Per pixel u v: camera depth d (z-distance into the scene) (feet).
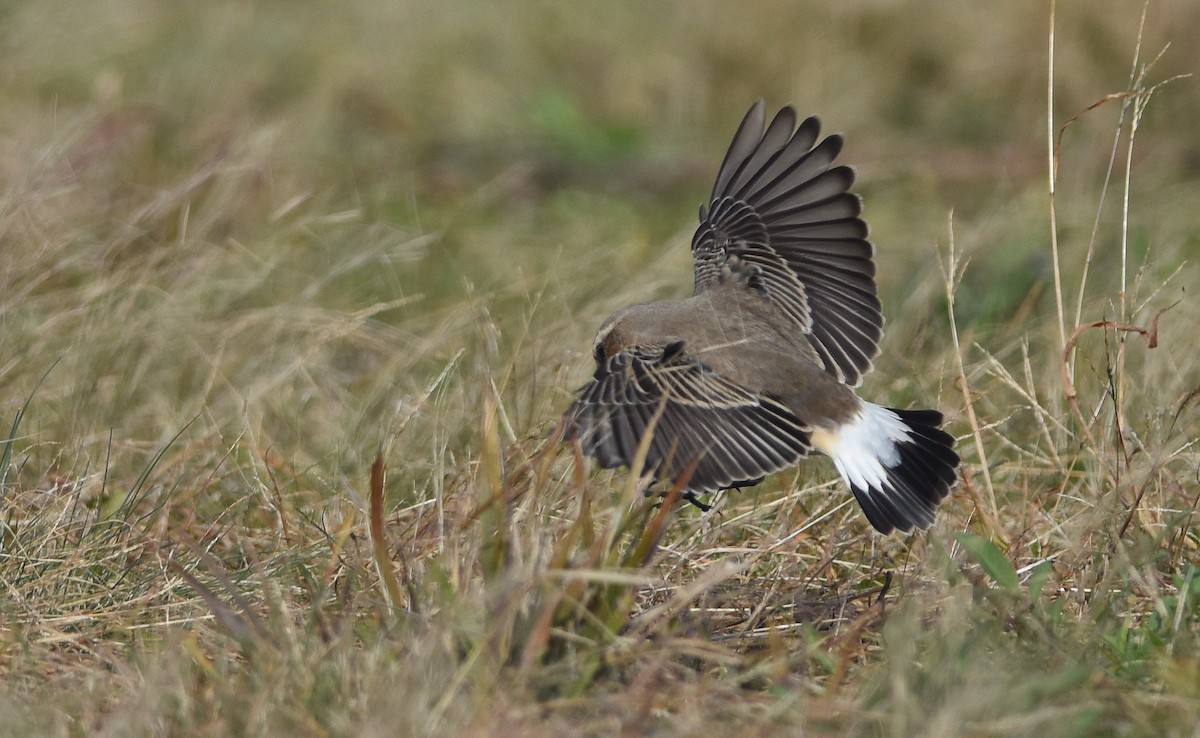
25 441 38.50
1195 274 48.49
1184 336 41.50
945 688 25.46
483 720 24.66
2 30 67.41
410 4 79.15
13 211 41.34
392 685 25.17
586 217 60.23
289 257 49.06
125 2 72.28
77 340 40.47
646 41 76.89
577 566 28.02
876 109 71.72
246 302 46.19
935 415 31.53
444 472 35.37
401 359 42.01
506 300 49.11
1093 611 29.17
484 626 26.55
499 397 34.32
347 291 49.49
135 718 25.08
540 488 29.37
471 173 65.05
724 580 31.86
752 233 34.45
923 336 43.37
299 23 75.82
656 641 27.63
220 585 31.63
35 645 28.96
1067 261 50.70
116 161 53.78
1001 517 35.14
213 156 53.21
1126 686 26.58
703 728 24.89
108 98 56.18
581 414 29.55
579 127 71.10
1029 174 63.05
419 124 71.00
